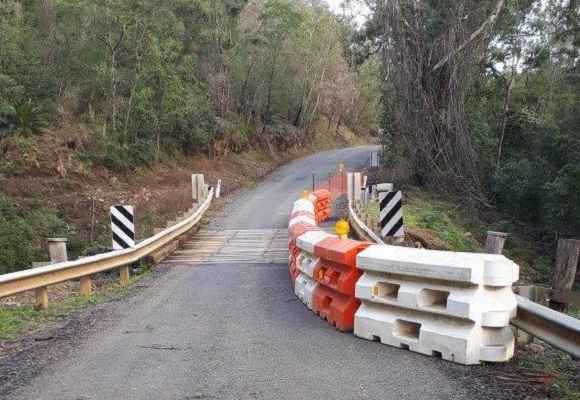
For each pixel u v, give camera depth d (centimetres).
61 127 3158
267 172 4697
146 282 1174
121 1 3156
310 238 901
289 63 5425
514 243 2511
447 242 1967
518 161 3450
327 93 6588
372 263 682
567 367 589
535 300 704
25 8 3269
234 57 4481
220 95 4575
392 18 2875
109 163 3192
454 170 2959
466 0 2772
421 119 2892
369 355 626
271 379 554
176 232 1683
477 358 585
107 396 520
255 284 1104
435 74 2892
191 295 1012
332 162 5412
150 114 3481
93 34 3206
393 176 3139
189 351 656
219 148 4466
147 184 3378
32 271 891
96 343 703
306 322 786
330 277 775
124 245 1241
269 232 1972
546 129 3419
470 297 584
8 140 2866
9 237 2338
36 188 2744
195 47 4231
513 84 4066
